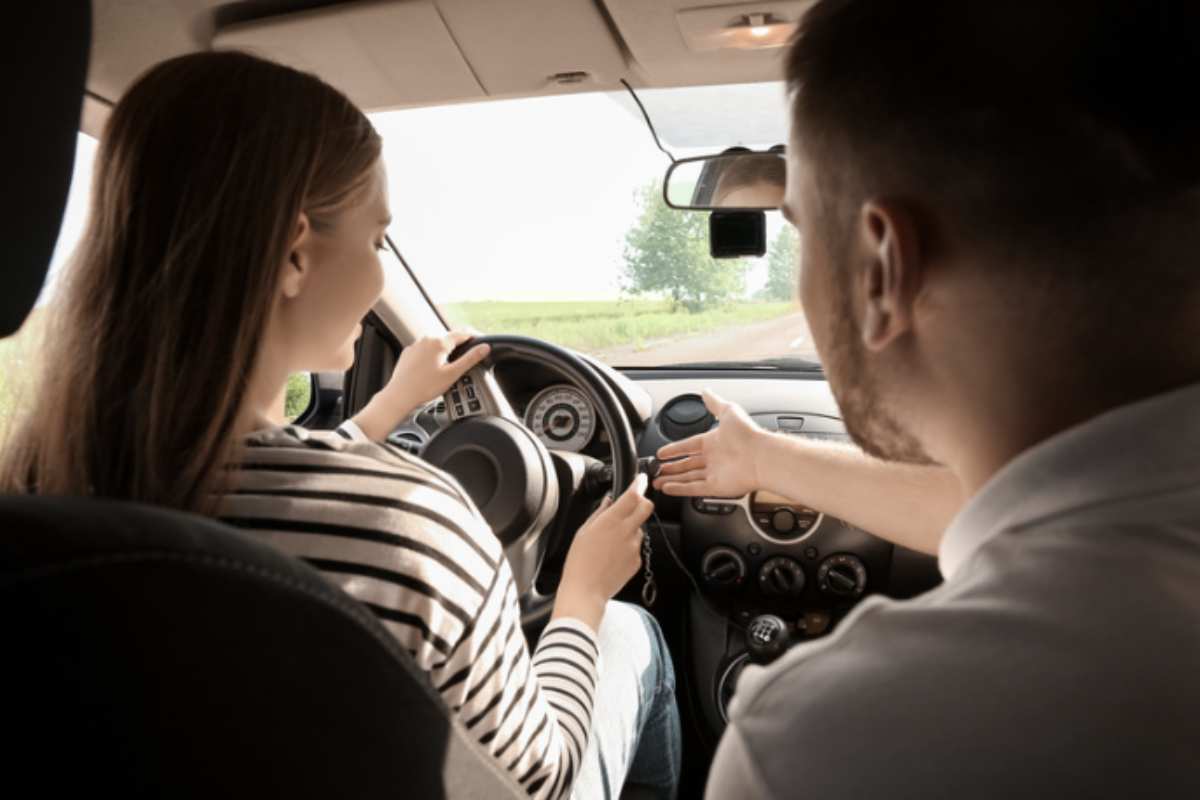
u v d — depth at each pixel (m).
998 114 0.52
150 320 0.89
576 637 1.29
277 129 0.92
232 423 0.90
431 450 1.83
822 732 0.49
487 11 1.82
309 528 0.87
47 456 0.91
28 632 0.52
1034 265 0.53
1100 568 0.48
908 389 0.63
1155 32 0.50
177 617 0.57
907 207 0.57
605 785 1.52
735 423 1.75
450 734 0.81
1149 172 0.50
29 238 0.72
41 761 0.52
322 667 0.65
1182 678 0.44
